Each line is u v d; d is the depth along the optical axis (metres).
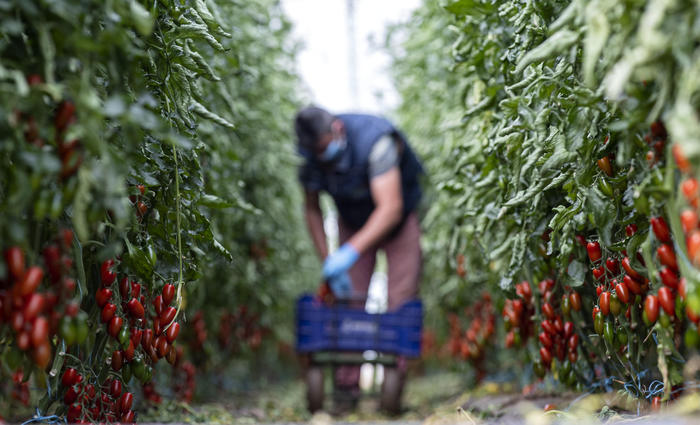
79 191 1.92
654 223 2.09
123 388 2.84
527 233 3.20
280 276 7.68
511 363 6.33
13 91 1.81
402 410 6.50
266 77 6.42
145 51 2.70
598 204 2.54
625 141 2.15
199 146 3.07
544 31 2.84
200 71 2.89
